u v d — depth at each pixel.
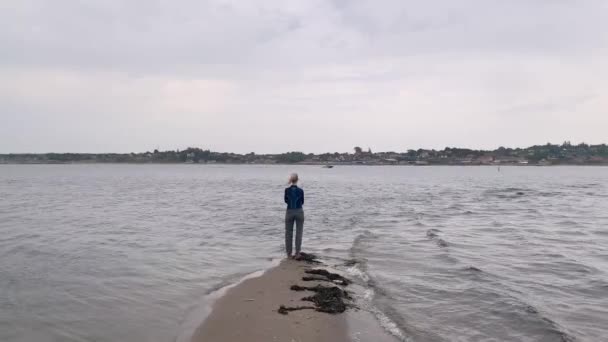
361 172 149.12
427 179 85.56
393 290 9.05
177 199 33.41
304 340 6.38
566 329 7.03
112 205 27.55
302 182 69.69
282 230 17.17
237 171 159.25
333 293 8.49
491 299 8.47
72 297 8.25
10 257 11.43
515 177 98.00
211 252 12.73
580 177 96.56
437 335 6.77
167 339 6.45
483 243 14.48
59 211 23.33
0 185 53.22
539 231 17.33
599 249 13.59
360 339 6.51
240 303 7.97
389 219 21.05
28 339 6.36
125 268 10.50
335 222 19.72
